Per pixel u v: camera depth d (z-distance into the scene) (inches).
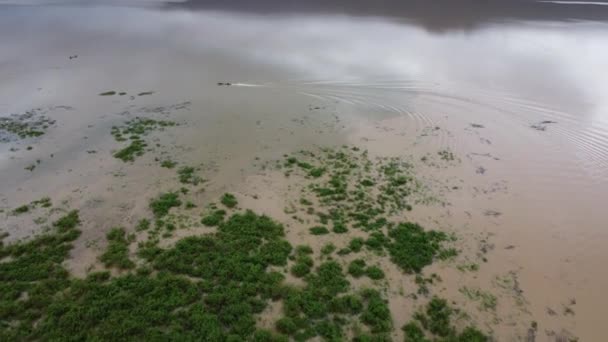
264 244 647.8
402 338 503.5
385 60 1553.9
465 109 1166.3
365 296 558.6
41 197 749.3
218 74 1437.0
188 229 676.7
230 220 698.2
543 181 824.9
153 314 513.7
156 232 668.1
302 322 516.1
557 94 1248.8
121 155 896.9
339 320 524.1
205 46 1742.1
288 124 1074.1
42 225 675.4
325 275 589.3
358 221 705.6
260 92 1284.4
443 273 600.7
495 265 617.9
